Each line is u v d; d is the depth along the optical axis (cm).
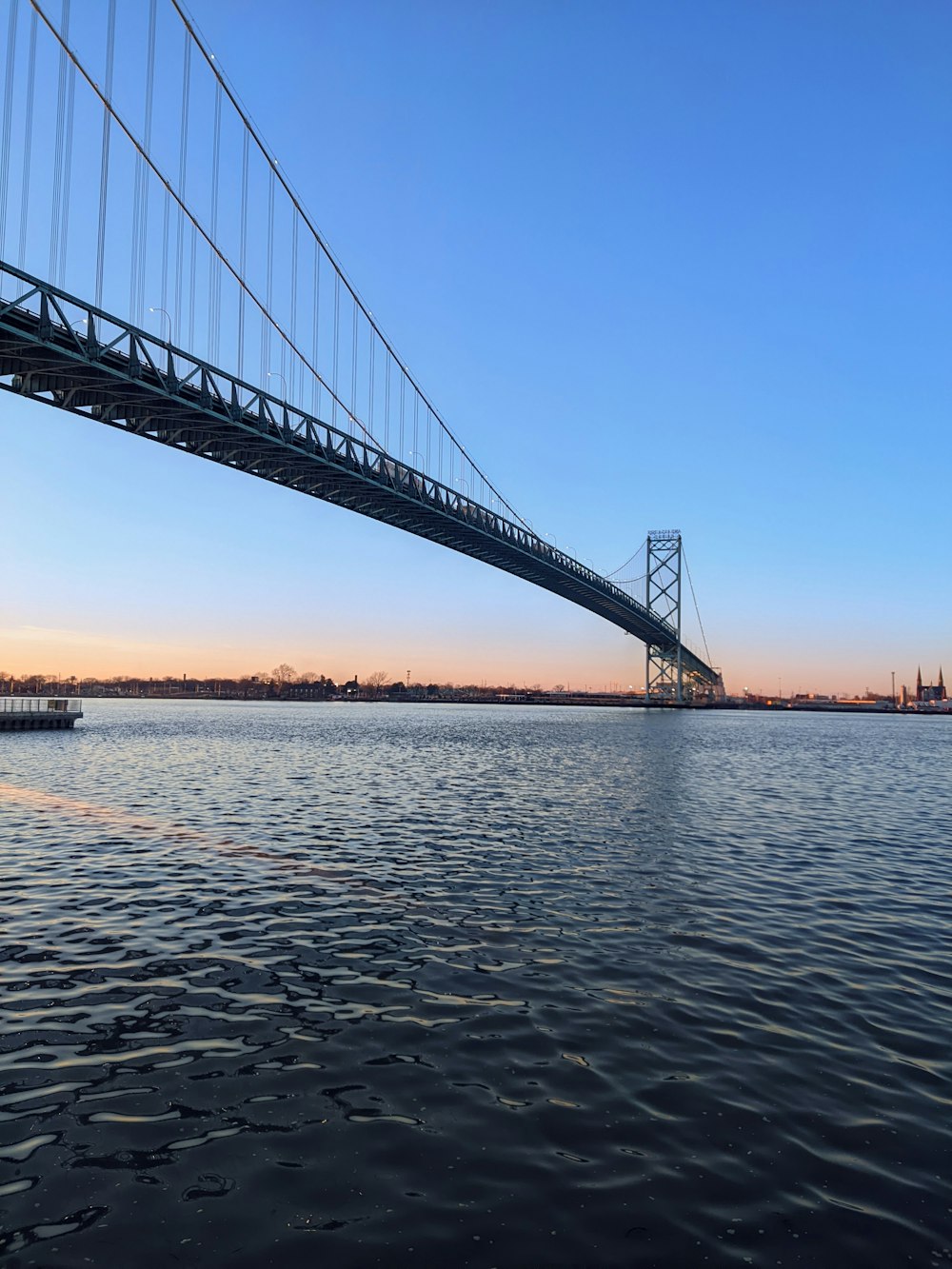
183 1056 754
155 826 2028
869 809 2530
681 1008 881
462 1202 534
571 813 2306
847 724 13838
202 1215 520
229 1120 636
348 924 1199
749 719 14650
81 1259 477
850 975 998
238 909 1276
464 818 2195
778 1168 576
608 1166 577
